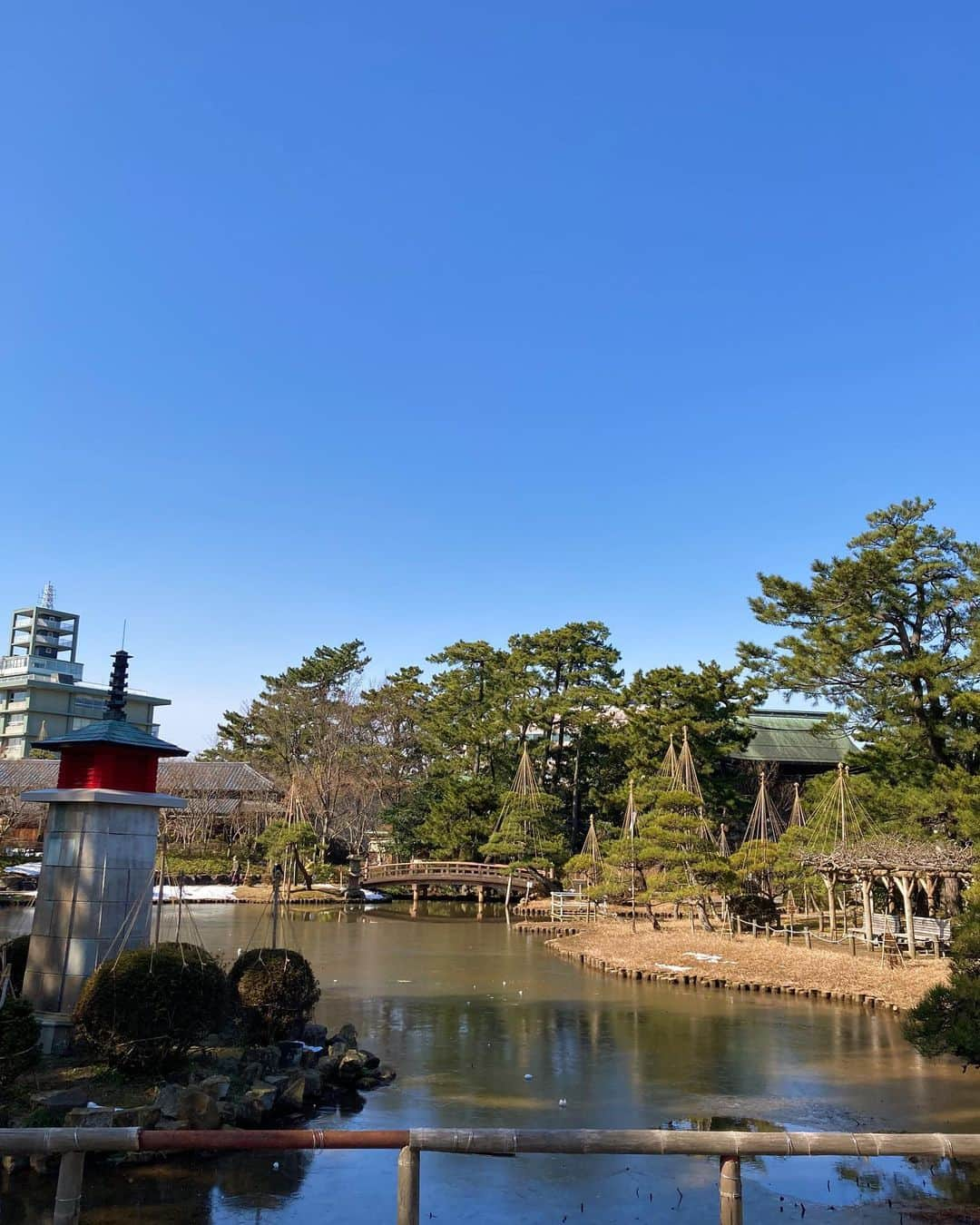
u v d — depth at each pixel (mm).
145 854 14109
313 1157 11258
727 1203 6191
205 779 61781
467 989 24078
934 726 32875
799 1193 10547
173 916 40000
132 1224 9188
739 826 53625
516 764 64312
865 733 35188
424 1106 13422
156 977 12523
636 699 57594
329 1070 14328
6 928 29062
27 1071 12016
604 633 65312
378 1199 10016
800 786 54344
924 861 25375
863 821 30703
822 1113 13391
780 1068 16047
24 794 13852
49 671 85000
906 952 27391
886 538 34750
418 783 64625
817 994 23156
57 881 13641
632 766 56062
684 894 31297
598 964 28219
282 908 45750
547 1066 16016
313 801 60688
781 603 36750
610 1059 16625
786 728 59156
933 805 30641
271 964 15383
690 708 53250
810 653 35375
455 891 58250
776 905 38219
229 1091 12242
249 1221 9359
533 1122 12719
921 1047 11406
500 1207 10148
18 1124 10320
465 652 68188
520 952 31922
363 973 26562
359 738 66438
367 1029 18906
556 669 65188
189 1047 13094
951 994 11594
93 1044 12422
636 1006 21844
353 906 48812
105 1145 6125
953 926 13141
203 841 58656
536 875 50625
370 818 64562
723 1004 22141
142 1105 11266
